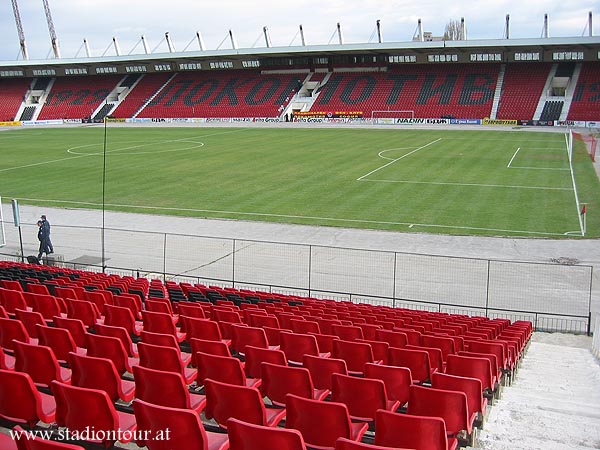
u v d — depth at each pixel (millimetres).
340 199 35031
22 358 8086
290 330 12312
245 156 54125
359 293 20500
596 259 23656
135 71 114250
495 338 12992
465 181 40031
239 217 31219
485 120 84375
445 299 19891
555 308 19047
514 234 27344
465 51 91625
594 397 10227
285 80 104875
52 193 38281
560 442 7484
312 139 68625
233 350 11266
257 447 5414
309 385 7613
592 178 40938
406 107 90938
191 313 13109
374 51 93438
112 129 88438
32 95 114000
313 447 6387
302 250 25391
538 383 11383
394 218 30500
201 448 5863
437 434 5754
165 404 7223
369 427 7391
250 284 21094
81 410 6402
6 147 64625
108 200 35875
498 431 7785
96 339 8930
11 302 13711
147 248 26188
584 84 86188
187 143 66375
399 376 7910
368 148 59000
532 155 52219
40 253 24297
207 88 107312
